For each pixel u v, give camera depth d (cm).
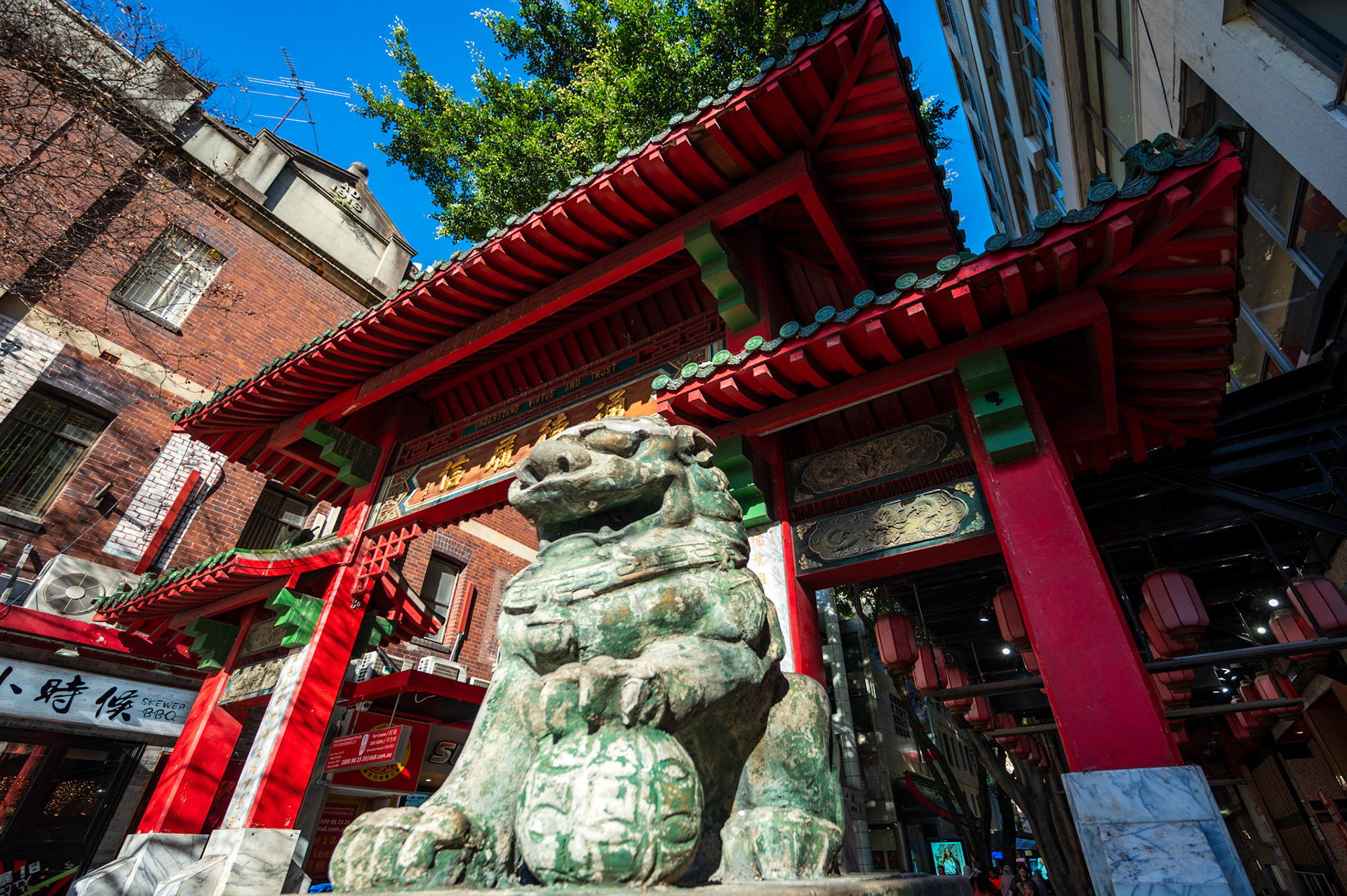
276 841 624
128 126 919
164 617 891
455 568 1608
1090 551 375
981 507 448
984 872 1231
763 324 592
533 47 1430
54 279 965
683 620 218
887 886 205
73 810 960
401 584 859
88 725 975
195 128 1417
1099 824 295
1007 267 392
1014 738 1045
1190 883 266
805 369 451
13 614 925
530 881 187
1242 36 527
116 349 1211
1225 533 707
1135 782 299
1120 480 598
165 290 1331
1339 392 527
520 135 1273
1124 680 331
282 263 1535
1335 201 462
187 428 904
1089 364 462
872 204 604
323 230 1684
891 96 520
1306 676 840
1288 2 486
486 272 666
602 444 254
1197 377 448
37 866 907
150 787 1041
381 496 875
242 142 1523
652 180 577
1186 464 577
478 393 891
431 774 1198
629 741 173
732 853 208
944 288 409
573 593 221
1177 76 671
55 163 907
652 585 220
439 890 154
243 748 1138
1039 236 380
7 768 919
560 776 169
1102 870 285
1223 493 559
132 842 720
